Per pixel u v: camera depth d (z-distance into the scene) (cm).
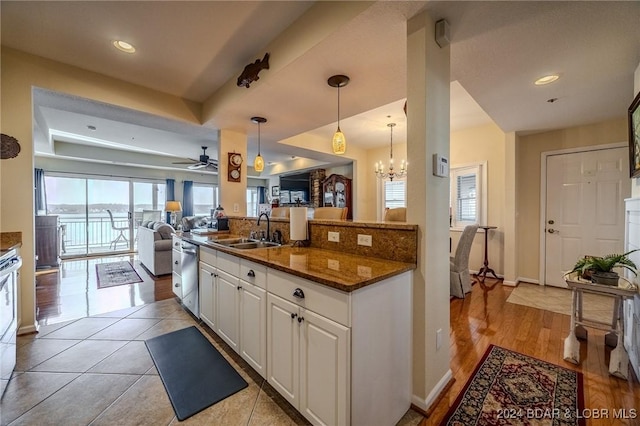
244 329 195
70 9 185
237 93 273
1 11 185
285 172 798
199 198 878
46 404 160
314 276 134
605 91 262
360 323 126
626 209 226
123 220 741
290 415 154
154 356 212
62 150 589
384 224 175
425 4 149
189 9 186
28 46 227
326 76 225
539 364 202
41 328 259
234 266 208
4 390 169
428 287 159
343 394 123
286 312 155
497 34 177
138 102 296
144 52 237
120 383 180
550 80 239
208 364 202
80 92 261
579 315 222
